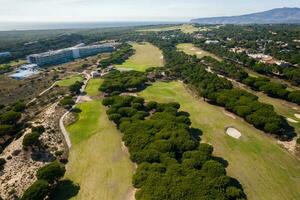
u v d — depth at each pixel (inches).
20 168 2326.5
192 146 2241.6
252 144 2546.8
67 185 2047.2
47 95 4480.8
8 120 3065.9
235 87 4111.7
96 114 3324.3
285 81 4360.2
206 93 3604.8
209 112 3275.1
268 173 2130.9
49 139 2716.5
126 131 2534.5
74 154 2471.7
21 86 5378.9
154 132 2479.1
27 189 1883.6
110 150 2470.5
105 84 4242.1
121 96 3575.3
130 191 1920.5
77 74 5915.4
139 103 3302.2
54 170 2031.3
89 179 2096.5
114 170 2172.7
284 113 3166.8
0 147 2709.2
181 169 1903.3
